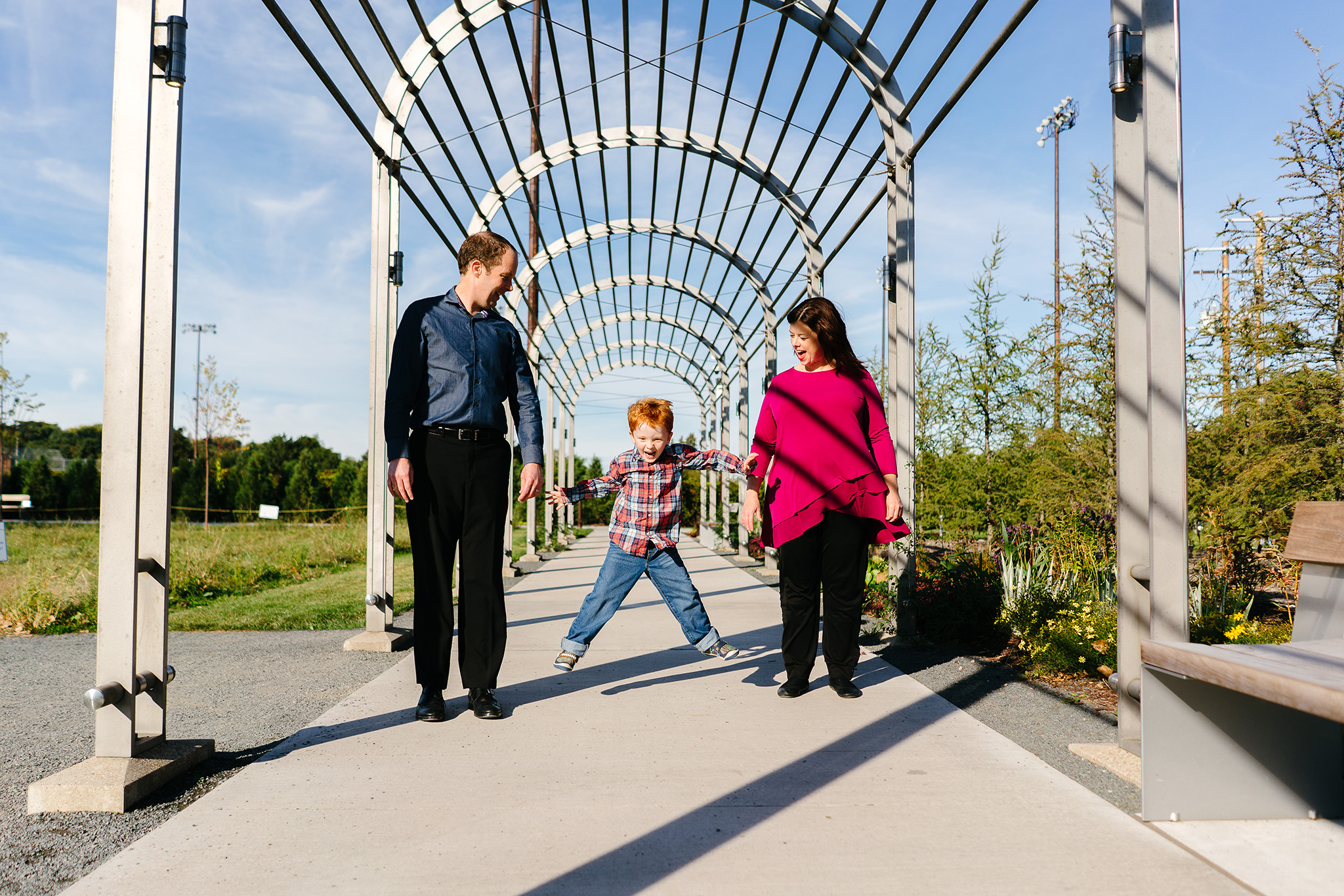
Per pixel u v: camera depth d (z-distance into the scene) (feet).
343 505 104.22
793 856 4.87
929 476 24.54
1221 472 15.11
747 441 32.50
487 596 8.42
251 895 4.39
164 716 6.73
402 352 8.43
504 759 6.88
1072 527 18.02
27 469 112.47
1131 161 6.97
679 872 4.66
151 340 6.70
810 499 8.94
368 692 9.60
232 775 6.57
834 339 9.30
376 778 6.39
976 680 10.16
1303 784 5.39
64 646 14.58
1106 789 6.10
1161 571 6.25
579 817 5.54
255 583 26.37
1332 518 5.90
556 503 10.14
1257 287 15.80
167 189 6.72
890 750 7.06
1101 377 18.57
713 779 6.33
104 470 6.28
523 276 24.94
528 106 14.99
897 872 4.64
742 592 20.52
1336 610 5.71
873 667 11.03
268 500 108.47
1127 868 4.67
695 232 25.12
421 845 5.06
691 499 73.97
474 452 8.42
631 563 10.04
